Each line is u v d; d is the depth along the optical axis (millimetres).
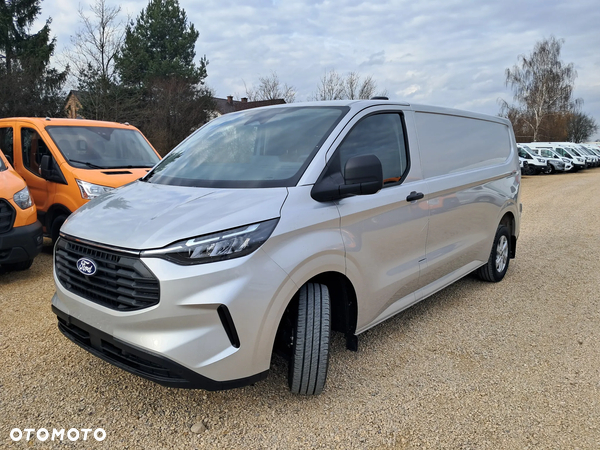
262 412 2682
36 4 25734
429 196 3658
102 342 2521
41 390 2855
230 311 2309
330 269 2744
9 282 4961
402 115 3633
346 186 2746
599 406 2799
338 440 2459
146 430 2506
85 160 5863
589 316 4266
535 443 2457
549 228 8906
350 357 3375
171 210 2588
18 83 20188
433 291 3908
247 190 2742
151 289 2277
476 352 3500
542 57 52438
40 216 5906
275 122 3389
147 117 24516
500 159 5172
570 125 72812
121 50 20188
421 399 2850
